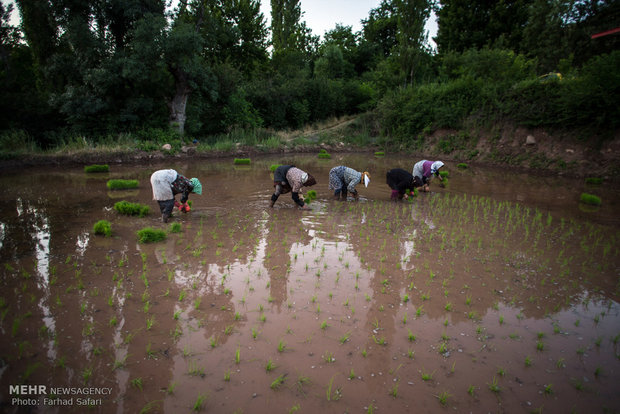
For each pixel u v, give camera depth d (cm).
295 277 488
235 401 271
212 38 2036
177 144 1772
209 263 523
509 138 1805
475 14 2844
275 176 829
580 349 351
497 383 302
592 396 291
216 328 366
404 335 366
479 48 2817
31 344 327
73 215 743
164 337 347
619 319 407
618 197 1061
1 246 560
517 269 535
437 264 547
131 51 1659
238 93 2267
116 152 1539
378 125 2644
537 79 1745
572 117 1532
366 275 502
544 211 881
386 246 618
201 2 1938
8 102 1483
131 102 1688
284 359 322
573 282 496
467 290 466
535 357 338
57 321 365
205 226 697
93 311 386
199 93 2011
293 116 2853
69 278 458
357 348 342
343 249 598
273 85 2709
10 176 1181
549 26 2200
